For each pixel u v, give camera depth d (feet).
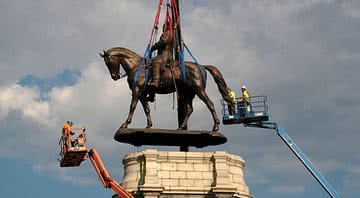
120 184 97.35
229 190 94.07
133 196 93.91
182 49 104.68
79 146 99.71
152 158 94.99
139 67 102.01
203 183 95.61
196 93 102.68
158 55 104.12
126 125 99.81
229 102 107.04
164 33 104.68
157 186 92.43
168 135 100.58
